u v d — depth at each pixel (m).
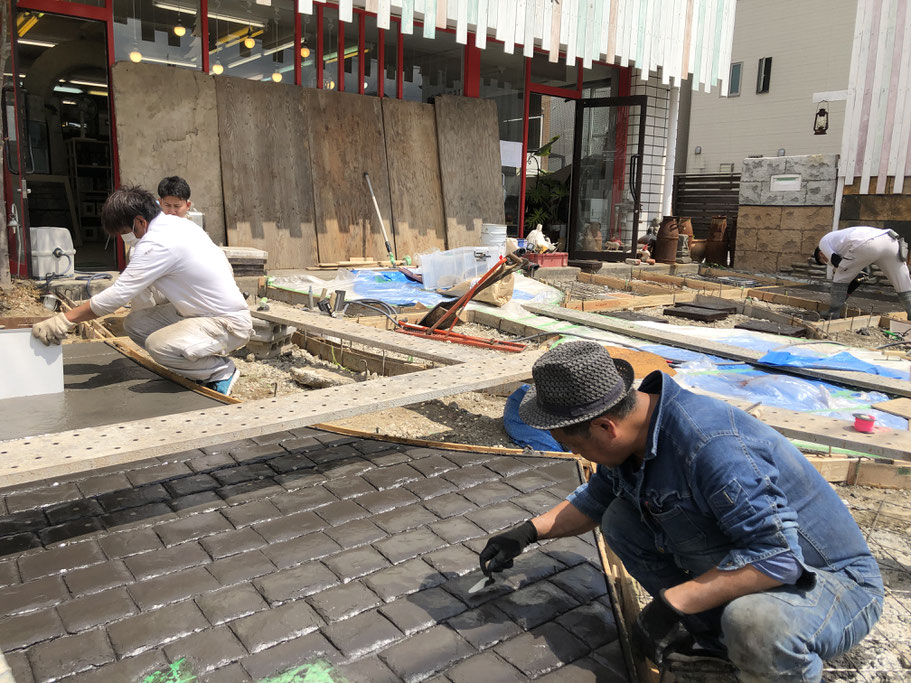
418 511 3.09
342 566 2.61
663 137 13.27
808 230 13.28
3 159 7.18
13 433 3.57
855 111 12.08
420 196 10.76
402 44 10.61
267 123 9.36
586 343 1.84
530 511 3.12
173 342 4.27
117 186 8.54
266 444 3.83
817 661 1.77
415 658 2.10
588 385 1.75
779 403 4.56
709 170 22.19
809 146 19.47
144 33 8.59
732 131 21.39
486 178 11.36
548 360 1.78
